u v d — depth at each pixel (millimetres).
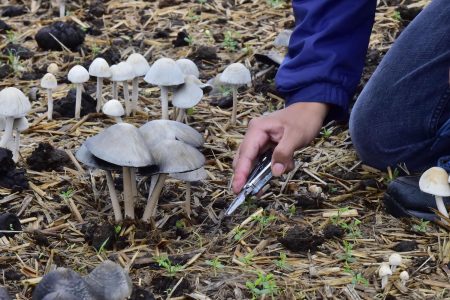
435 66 4957
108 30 7805
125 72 5914
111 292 3541
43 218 4742
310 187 5117
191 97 5574
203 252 4383
